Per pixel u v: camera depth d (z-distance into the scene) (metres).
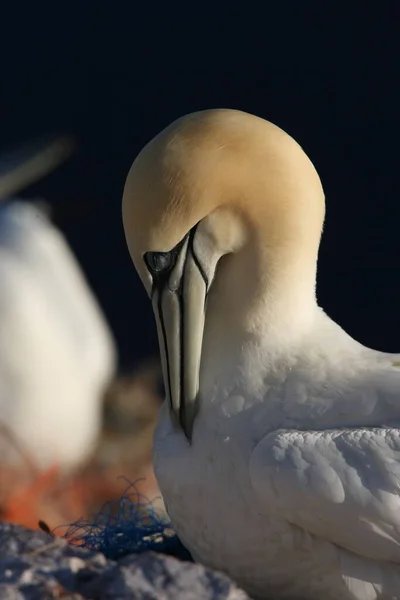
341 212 24.95
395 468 7.14
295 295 7.89
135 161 7.71
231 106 28.03
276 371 7.79
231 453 7.62
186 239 7.68
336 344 7.91
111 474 15.95
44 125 27.55
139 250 7.70
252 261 7.77
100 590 6.41
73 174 25.22
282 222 7.71
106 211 24.33
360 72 28.62
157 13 30.86
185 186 7.51
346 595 7.55
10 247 15.03
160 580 6.38
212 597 6.33
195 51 29.61
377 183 25.62
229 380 7.82
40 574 6.57
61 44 30.08
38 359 14.68
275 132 7.73
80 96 28.45
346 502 7.12
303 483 7.16
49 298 15.03
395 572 7.34
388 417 7.50
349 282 23.20
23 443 14.71
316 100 27.98
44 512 14.57
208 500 7.73
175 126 7.67
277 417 7.64
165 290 7.75
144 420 16.92
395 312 22.36
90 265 23.12
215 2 30.97
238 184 7.58
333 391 7.66
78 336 15.35
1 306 14.56
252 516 7.53
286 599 7.83
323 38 29.66
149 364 19.06
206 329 7.98
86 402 15.38
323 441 7.29
